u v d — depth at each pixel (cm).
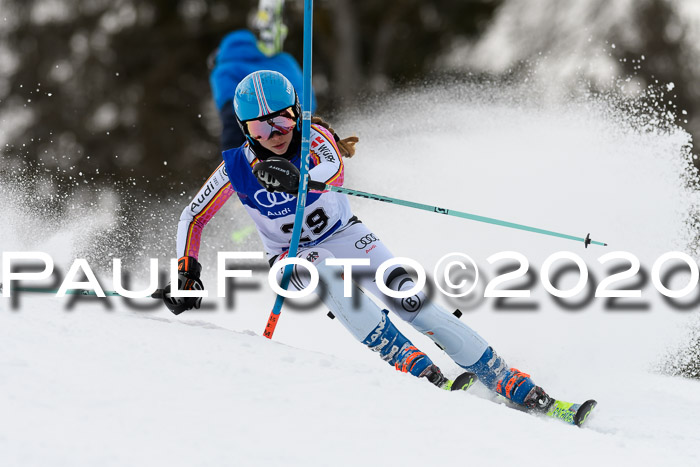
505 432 1043
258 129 1315
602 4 6100
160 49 6506
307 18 1278
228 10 6488
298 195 1303
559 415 1348
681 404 1591
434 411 1067
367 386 1114
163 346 1179
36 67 6506
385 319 1374
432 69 6550
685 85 6112
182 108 6391
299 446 926
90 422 917
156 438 902
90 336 1185
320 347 1836
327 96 6419
